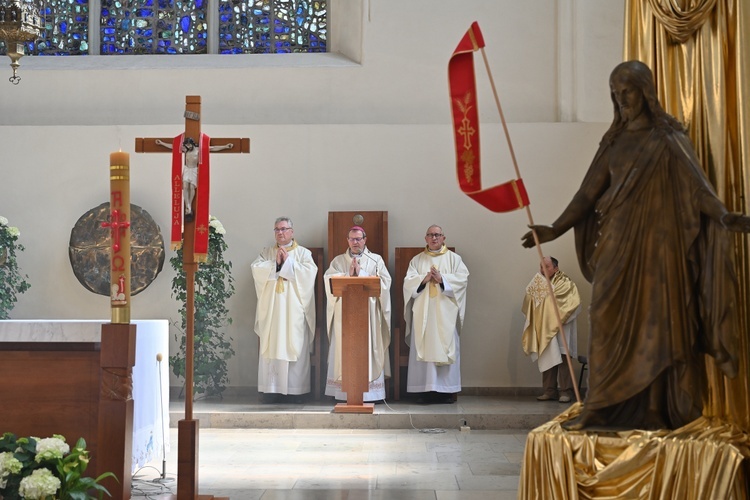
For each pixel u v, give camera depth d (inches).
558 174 409.7
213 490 225.6
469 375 405.4
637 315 141.7
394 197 412.2
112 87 431.5
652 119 146.6
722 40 149.7
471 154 150.9
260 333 380.2
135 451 216.5
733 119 148.3
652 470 130.9
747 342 144.8
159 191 414.6
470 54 150.9
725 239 136.3
